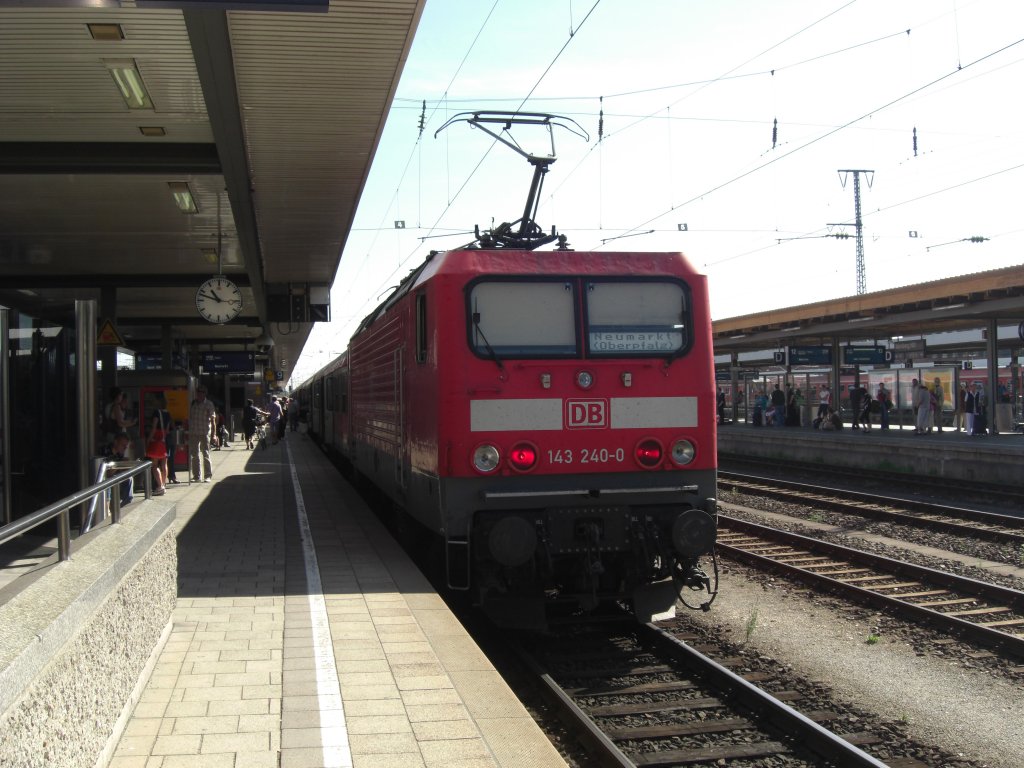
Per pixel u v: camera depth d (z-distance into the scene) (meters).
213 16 6.60
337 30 7.46
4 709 2.60
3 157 10.07
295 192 12.40
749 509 16.05
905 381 31.50
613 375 7.61
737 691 6.23
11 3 5.27
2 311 8.01
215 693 5.19
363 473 14.12
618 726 5.80
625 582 7.74
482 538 7.38
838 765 5.18
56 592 3.60
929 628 7.97
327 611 7.23
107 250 15.75
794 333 28.67
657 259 7.94
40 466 8.83
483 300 7.49
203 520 12.69
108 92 8.60
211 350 35.75
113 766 4.15
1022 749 5.47
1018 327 25.02
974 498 16.88
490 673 5.67
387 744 4.48
